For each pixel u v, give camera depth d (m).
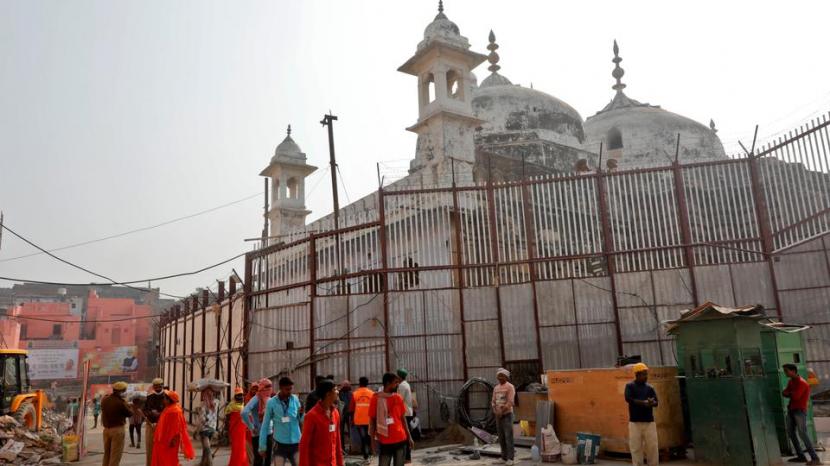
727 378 8.99
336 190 20.00
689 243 14.04
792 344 10.41
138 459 14.22
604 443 10.09
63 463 13.84
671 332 10.03
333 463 6.08
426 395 14.48
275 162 28.86
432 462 10.70
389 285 15.15
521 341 14.50
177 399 8.12
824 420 12.37
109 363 55.44
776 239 13.71
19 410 16.80
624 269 14.33
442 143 20.23
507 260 14.93
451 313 14.87
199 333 23.84
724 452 8.91
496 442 12.57
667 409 9.98
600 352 14.03
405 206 15.69
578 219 14.80
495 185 15.38
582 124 29.86
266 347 16.31
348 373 14.94
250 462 9.38
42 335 56.38
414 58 21.64
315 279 15.80
